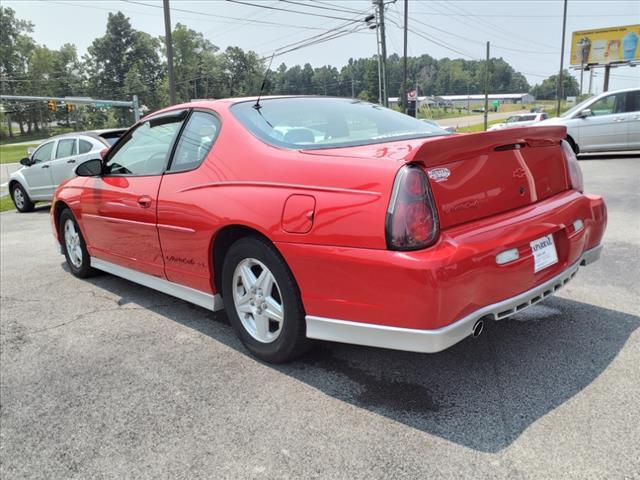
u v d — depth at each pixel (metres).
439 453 2.19
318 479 2.09
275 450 2.29
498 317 2.50
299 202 2.60
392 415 2.49
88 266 4.98
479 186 2.53
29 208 11.20
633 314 3.47
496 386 2.68
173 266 3.57
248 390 2.81
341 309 2.52
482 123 60.91
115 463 2.29
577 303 3.72
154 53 112.44
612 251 4.99
